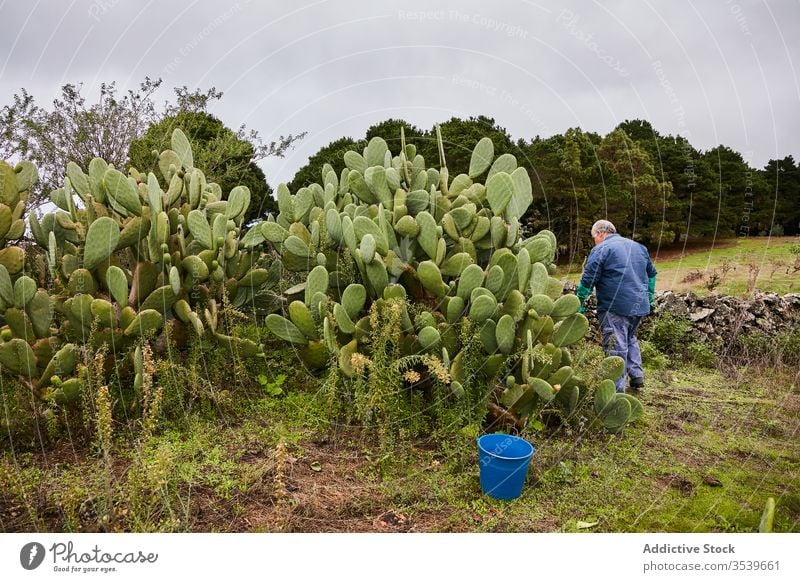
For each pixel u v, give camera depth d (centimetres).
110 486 201
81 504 204
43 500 209
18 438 255
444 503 224
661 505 230
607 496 233
